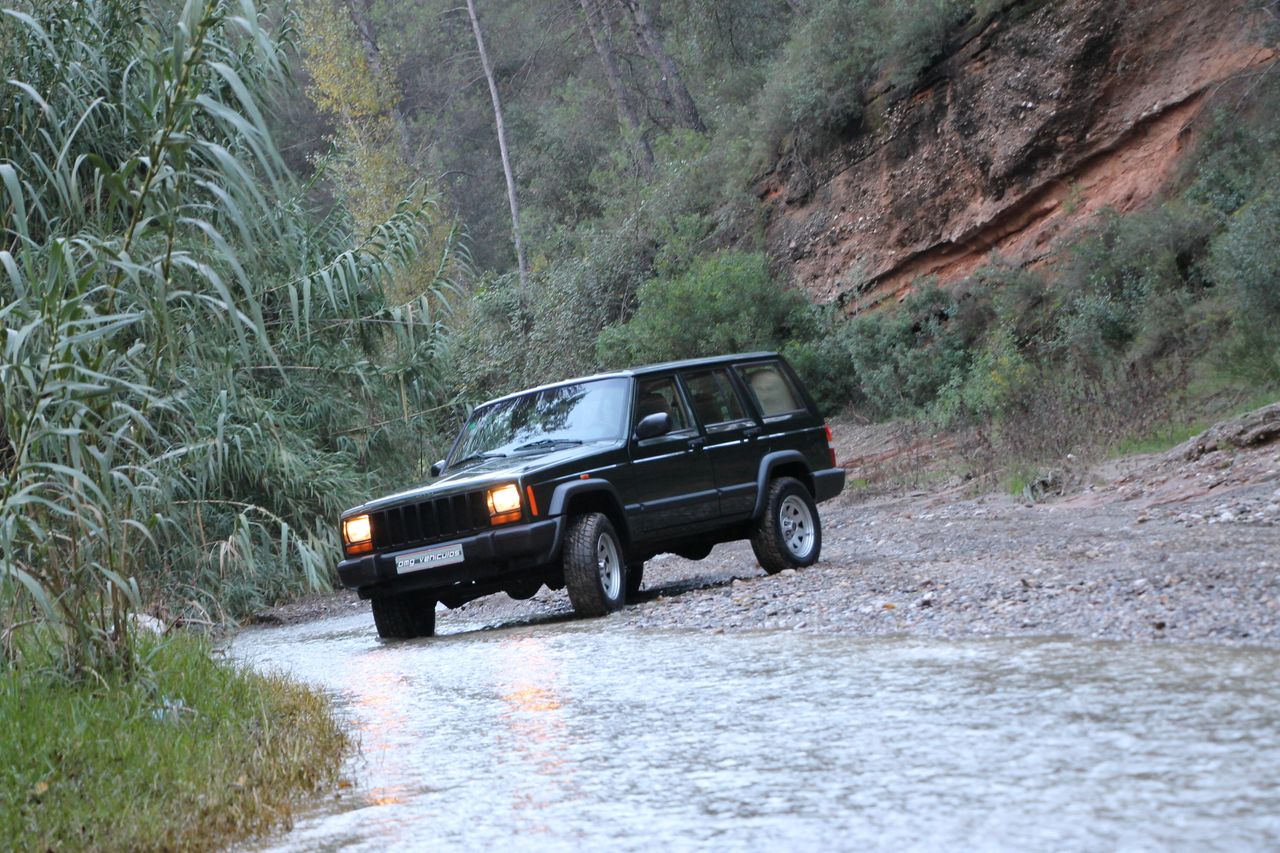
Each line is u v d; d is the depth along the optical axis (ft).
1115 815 13.11
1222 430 52.13
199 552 46.34
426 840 15.64
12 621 24.73
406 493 40.19
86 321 22.15
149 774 19.88
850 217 103.91
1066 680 20.07
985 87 94.48
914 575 35.50
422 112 206.18
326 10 159.74
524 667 29.94
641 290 102.94
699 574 49.11
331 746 22.24
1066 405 68.64
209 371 28.37
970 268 94.43
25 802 18.48
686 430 43.01
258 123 22.15
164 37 34.78
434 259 118.42
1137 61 85.15
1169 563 30.48
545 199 168.04
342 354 58.80
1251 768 14.17
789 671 24.45
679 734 20.02
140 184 24.34
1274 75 73.67
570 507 40.01
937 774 15.62
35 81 34.04
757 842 13.80
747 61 139.64
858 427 91.56
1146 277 73.67
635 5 139.64
